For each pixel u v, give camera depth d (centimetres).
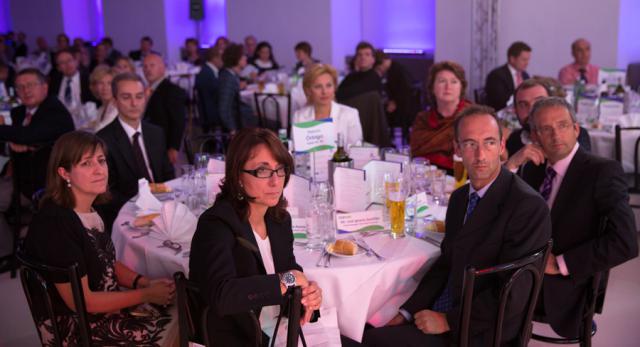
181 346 159
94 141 196
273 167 165
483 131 186
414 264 200
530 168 243
